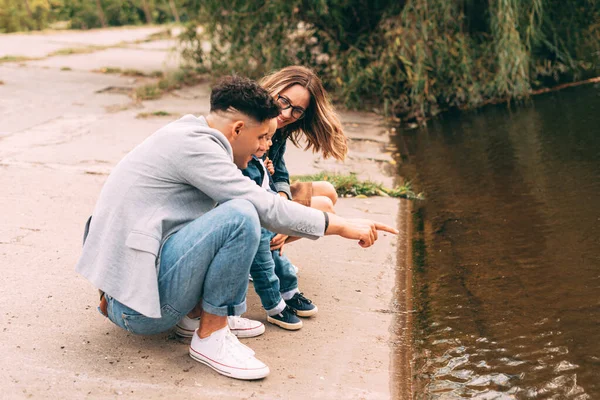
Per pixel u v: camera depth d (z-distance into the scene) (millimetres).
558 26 9375
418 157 6641
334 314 3328
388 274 3861
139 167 2598
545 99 8648
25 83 9188
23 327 2965
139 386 2570
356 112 8656
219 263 2566
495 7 8336
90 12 29516
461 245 4328
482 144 6848
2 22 27734
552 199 5000
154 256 2537
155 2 29859
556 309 3400
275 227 2709
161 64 11352
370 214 4863
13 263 3637
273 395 2586
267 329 3141
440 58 8438
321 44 9219
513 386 2779
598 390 2729
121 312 2639
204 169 2572
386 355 2980
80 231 4160
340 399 2604
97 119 7348
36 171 5285
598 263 3879
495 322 3314
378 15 8984
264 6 8805
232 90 2645
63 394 2492
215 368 2695
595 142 6391
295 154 6430
